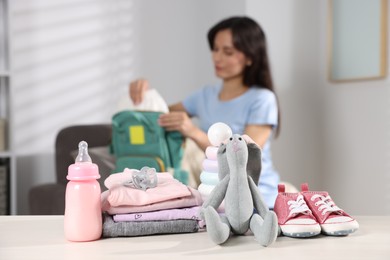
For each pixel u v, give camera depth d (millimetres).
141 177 943
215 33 1973
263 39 1958
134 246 855
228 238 901
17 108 2789
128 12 2951
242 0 2588
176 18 3020
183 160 1866
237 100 1947
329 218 908
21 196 2809
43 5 2818
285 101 2654
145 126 1794
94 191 887
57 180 2490
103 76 2924
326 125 2682
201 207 905
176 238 907
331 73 2604
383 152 2260
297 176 2715
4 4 2711
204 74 3020
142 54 2982
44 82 2834
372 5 2287
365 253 811
